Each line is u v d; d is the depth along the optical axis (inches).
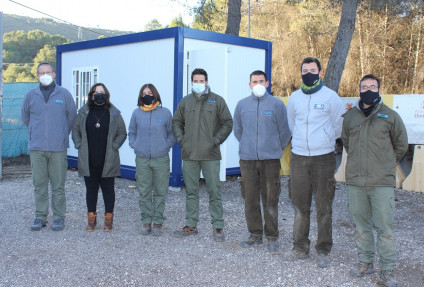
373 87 149.1
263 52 354.6
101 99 205.2
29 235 202.1
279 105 181.3
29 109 210.2
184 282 151.8
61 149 210.7
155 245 190.9
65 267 163.5
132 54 335.9
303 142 165.6
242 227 222.1
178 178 303.4
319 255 168.4
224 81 275.3
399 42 868.0
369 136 152.1
